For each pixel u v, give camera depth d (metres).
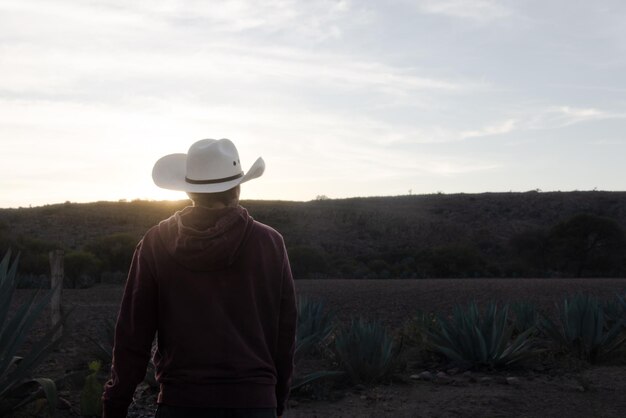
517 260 69.12
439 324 13.34
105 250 52.38
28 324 7.33
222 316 2.92
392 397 8.95
